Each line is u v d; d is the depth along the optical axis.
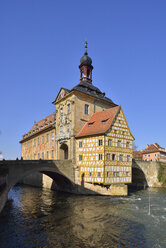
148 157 71.50
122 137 28.58
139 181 41.75
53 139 37.62
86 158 28.09
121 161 27.78
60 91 35.66
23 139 57.75
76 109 31.17
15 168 23.55
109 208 19.25
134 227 13.79
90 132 28.45
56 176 30.30
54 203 22.03
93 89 35.78
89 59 38.69
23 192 31.86
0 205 17.16
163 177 41.12
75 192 28.67
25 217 16.50
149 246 10.80
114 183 26.27
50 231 13.15
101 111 32.41
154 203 21.80
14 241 11.60
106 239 11.73
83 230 13.25
